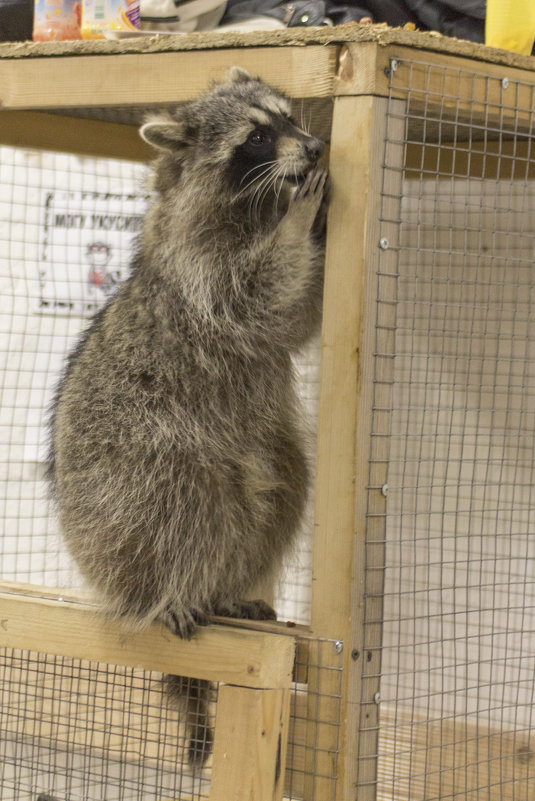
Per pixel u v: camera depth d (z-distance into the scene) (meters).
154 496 2.19
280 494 2.26
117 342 2.24
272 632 2.09
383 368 2.09
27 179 2.78
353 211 2.08
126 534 2.18
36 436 2.76
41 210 2.78
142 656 2.14
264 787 2.05
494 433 2.53
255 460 2.23
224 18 2.39
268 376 2.25
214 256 2.23
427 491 2.58
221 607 2.22
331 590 2.07
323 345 2.09
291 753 2.11
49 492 2.35
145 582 2.17
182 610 2.14
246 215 2.25
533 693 2.37
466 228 2.19
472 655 2.54
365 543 2.07
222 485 2.21
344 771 2.06
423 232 2.58
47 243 2.78
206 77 2.14
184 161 2.27
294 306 2.22
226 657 2.09
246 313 2.22
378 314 2.08
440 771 2.22
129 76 2.17
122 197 2.78
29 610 2.20
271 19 2.37
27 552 2.74
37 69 2.21
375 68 2.06
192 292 2.22
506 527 2.53
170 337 2.22
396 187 2.09
